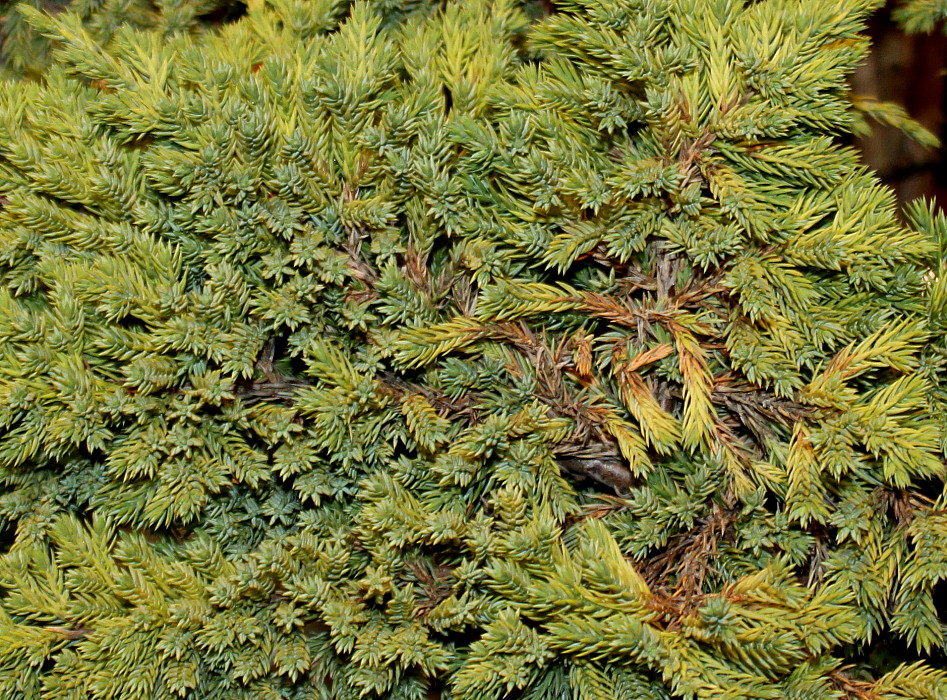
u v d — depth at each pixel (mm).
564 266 824
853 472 823
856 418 803
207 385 820
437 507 837
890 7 1084
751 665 792
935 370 823
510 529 821
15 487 850
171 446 825
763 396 830
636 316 834
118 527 863
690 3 815
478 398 841
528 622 830
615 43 809
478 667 804
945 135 1232
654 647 789
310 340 829
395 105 833
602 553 803
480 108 836
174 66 842
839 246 811
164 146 829
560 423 828
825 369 818
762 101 815
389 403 834
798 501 812
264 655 841
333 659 855
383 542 826
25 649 827
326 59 812
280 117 828
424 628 827
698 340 838
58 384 811
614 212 821
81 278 822
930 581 822
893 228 815
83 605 830
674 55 808
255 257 836
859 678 864
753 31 815
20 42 975
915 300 827
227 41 862
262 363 840
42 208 829
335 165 836
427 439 826
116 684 824
